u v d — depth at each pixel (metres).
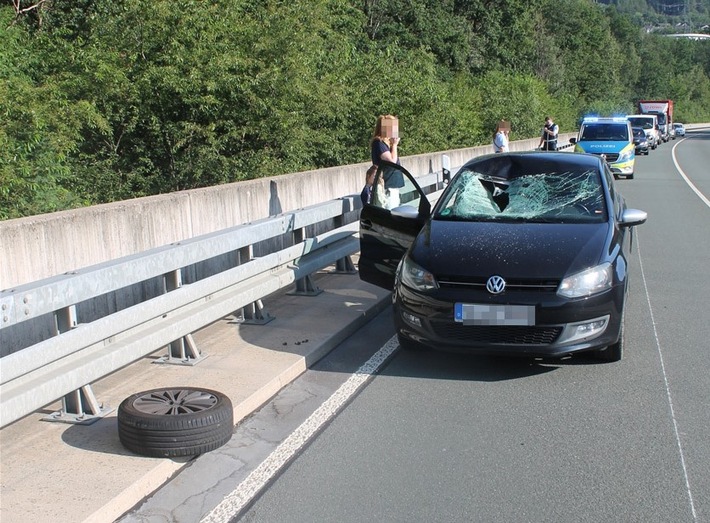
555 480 4.69
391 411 5.81
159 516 4.25
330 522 4.18
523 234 6.95
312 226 12.02
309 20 17.84
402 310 6.69
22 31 17.28
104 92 15.27
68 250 6.82
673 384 6.42
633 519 4.22
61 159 11.95
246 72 16.20
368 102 22.19
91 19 16.88
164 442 4.73
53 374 4.75
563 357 7.12
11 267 6.21
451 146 28.41
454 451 5.11
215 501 4.43
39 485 4.38
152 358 6.68
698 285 10.15
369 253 8.39
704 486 4.61
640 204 19.70
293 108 16.80
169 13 15.41
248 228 7.28
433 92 24.38
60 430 5.16
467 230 7.09
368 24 43.19
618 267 6.67
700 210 18.44
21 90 12.32
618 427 5.52
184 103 15.94
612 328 6.48
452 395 6.16
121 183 15.84
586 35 84.38
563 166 8.12
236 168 16.12
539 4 64.75
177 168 16.23
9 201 11.09
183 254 6.20
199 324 6.34
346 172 13.50
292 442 5.24
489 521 4.20
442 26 45.84
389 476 4.74
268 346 7.04
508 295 6.32
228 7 16.64
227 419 5.01
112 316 5.30
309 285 9.05
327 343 7.23
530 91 45.00
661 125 67.62
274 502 4.41
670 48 156.75
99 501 4.20
